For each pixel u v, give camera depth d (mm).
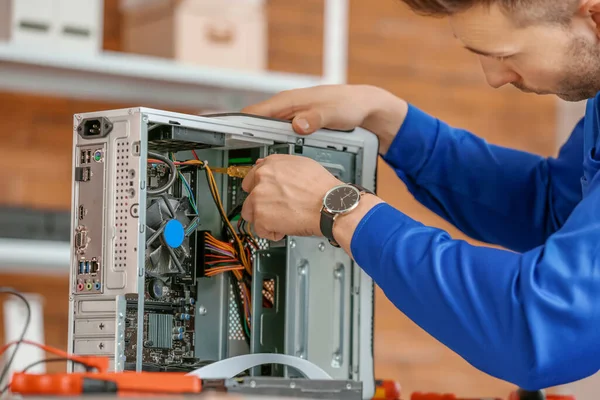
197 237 1734
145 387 1221
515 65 1484
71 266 1561
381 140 2045
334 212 1533
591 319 1315
